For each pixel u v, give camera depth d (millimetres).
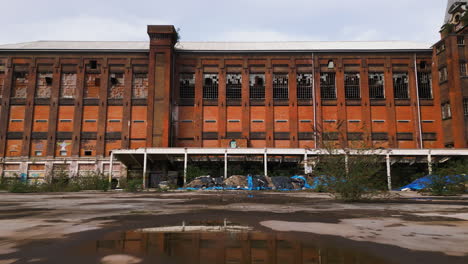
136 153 28297
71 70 34938
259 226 5570
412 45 37031
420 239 4422
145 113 33938
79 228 5348
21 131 33688
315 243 4168
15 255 3525
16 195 18266
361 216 7129
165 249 3814
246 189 25641
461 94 30750
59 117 34031
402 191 23078
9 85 34281
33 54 35000
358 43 38812
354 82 35031
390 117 33719
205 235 4703
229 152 28031
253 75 35375
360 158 12672
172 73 34406
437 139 33000
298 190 24594
